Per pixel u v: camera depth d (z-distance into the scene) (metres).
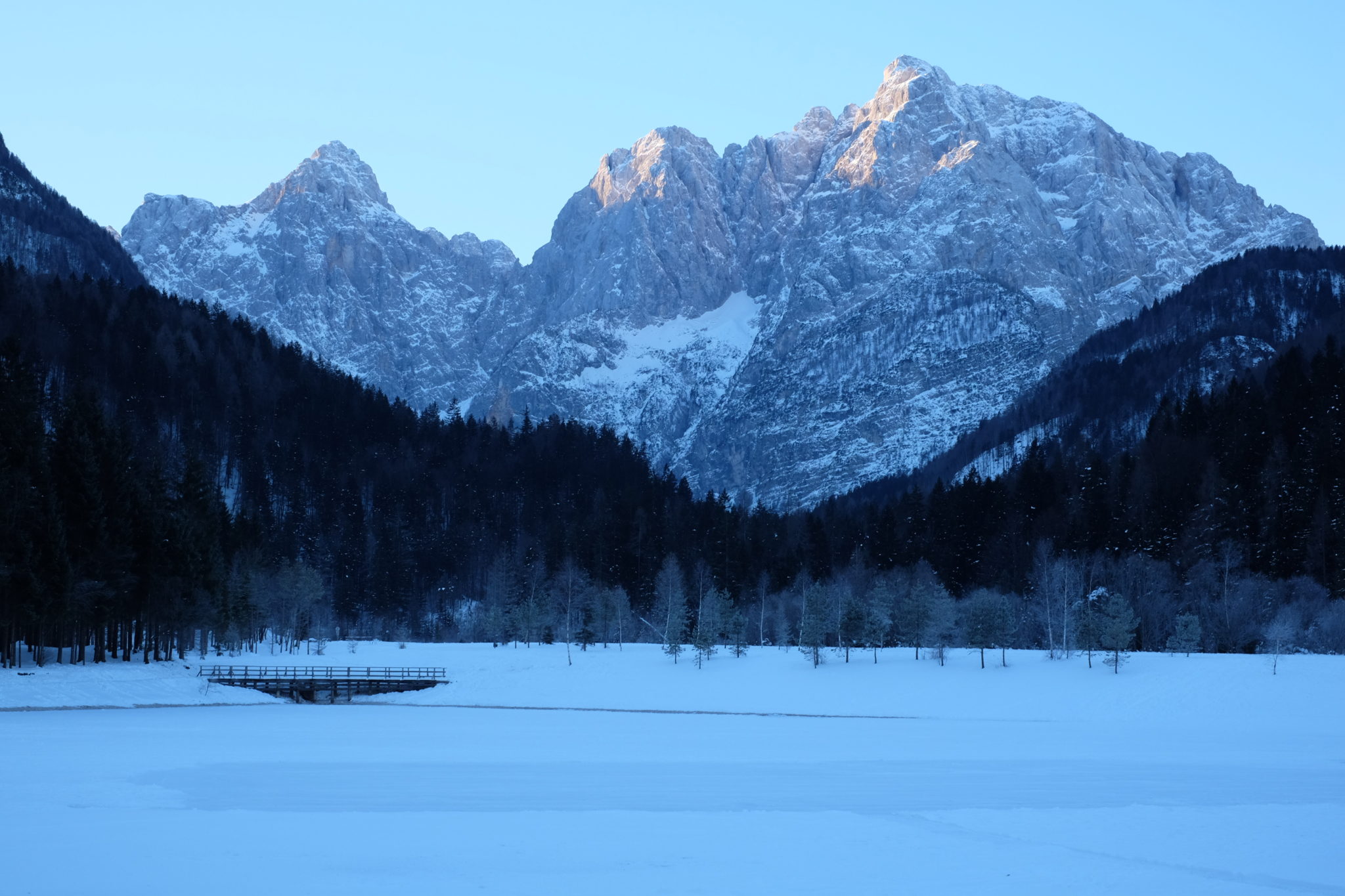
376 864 40.59
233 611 160.50
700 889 37.28
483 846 43.94
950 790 61.94
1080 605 153.50
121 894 36.06
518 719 113.75
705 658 154.25
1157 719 113.94
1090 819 51.41
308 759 73.06
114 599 122.50
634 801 56.66
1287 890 38.03
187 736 85.19
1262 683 118.88
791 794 59.97
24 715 97.81
